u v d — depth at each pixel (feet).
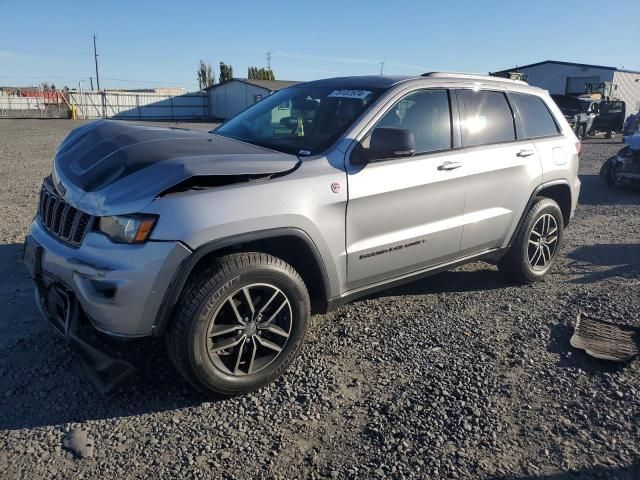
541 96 17.21
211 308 9.91
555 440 9.70
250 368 10.76
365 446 9.44
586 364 12.29
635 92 139.95
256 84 167.63
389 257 12.71
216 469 8.84
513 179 15.34
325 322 14.07
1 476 8.52
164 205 9.53
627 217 27.48
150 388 10.96
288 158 11.28
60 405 10.32
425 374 11.73
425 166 13.03
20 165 41.52
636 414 10.49
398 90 13.07
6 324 13.39
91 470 8.74
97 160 11.06
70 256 10.14
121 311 9.57
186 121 159.22
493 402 10.77
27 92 160.35
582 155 56.34
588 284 17.29
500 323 14.26
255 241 10.93
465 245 14.55
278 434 9.71
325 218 11.24
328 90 14.08
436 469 8.91
